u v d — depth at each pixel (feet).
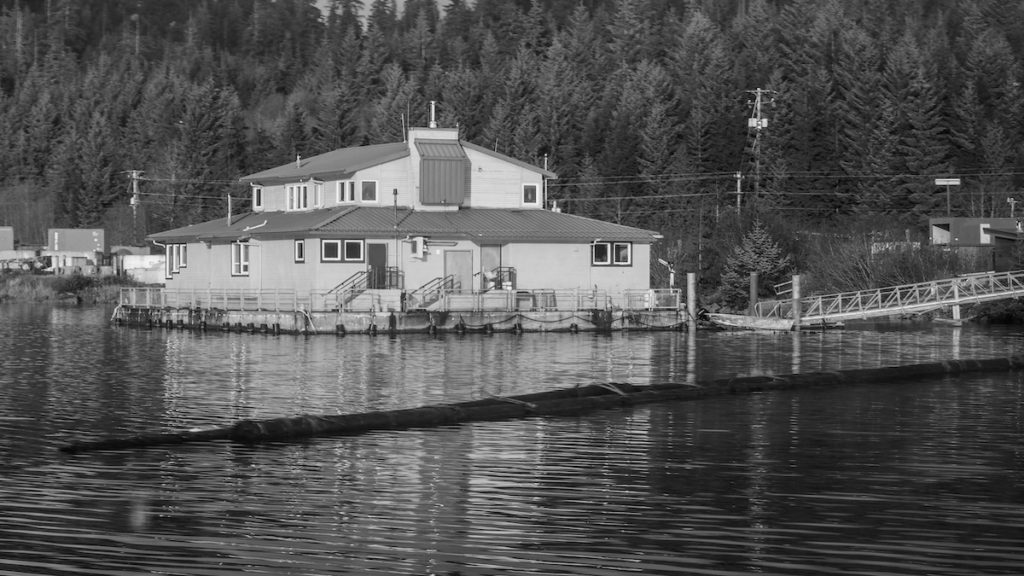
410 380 146.20
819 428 109.19
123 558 68.33
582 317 234.58
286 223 247.70
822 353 189.37
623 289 247.70
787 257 301.22
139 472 89.15
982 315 273.95
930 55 470.80
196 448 98.27
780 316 260.62
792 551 69.92
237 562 67.77
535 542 71.56
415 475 88.38
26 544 70.74
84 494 82.33
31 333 234.58
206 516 76.74
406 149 254.88
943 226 363.97
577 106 485.97
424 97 540.52
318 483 85.76
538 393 122.42
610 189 431.43
